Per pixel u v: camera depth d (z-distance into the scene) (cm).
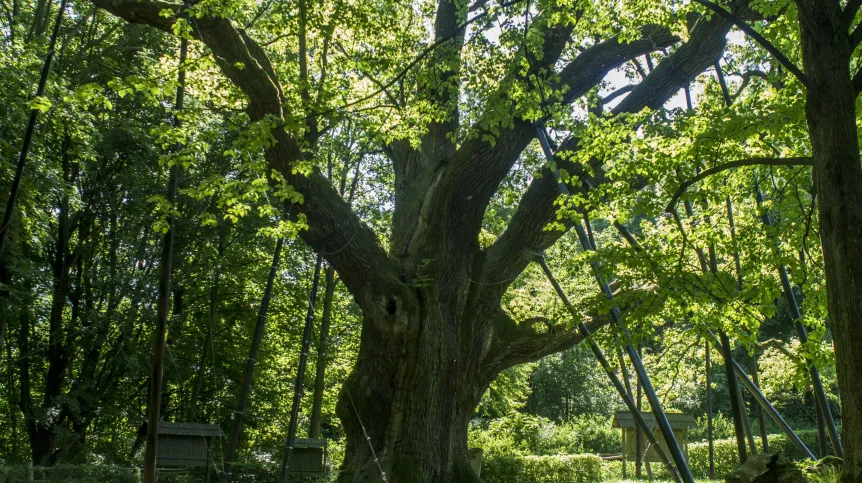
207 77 1534
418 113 1248
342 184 2203
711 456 1752
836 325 609
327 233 1399
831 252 616
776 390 2023
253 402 2328
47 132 1742
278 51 1898
